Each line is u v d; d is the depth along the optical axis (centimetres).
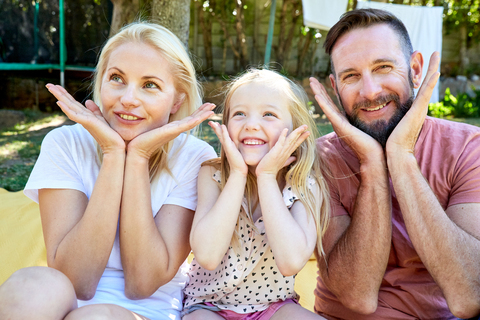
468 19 1179
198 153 177
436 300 162
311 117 182
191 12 1153
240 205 152
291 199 160
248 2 1160
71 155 163
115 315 121
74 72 902
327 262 167
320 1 632
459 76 1171
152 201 165
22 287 117
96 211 145
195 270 172
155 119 158
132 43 155
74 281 145
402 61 165
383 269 156
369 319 164
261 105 162
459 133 166
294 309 151
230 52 1171
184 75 166
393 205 169
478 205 154
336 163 177
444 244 146
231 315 157
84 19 850
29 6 796
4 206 288
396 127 156
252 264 157
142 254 148
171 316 157
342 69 170
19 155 526
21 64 787
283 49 1123
